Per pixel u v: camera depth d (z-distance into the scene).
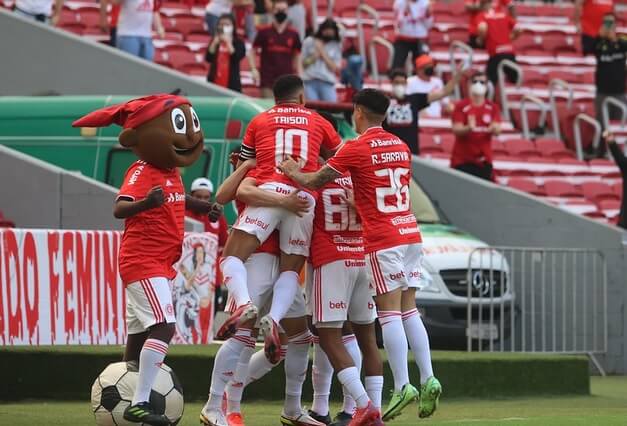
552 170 66.69
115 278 40.66
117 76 61.12
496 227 55.28
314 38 62.59
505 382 41.22
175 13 73.44
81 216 46.88
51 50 61.84
